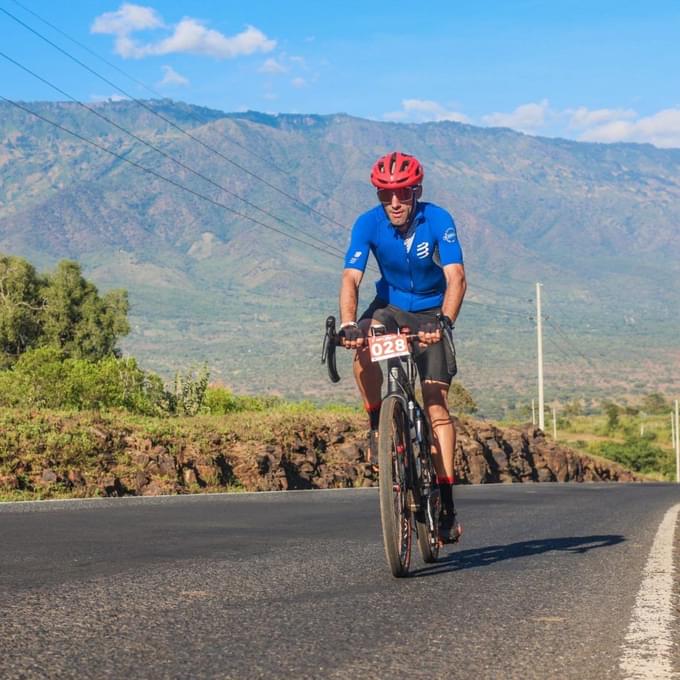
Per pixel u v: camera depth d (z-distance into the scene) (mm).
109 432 15766
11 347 57875
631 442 119438
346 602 4508
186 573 5465
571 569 5840
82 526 8570
